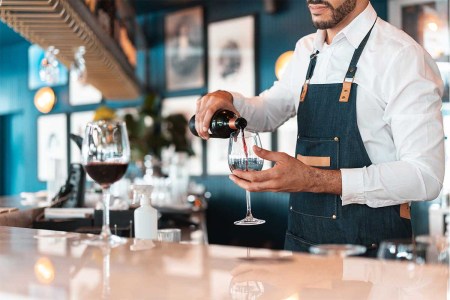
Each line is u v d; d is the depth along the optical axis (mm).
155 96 7875
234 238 7535
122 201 3102
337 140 2008
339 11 1973
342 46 2062
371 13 2041
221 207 7668
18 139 10000
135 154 7684
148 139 7723
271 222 7258
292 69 2340
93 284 1013
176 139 7781
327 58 2100
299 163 1741
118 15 5422
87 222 2625
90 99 9086
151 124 7895
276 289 964
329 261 1201
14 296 946
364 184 1781
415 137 1817
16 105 9969
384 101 1945
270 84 7301
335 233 1976
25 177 9891
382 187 1780
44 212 2834
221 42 7727
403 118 1847
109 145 1558
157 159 7742
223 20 7707
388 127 1962
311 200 2043
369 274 1062
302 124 2139
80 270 1130
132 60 6645
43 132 9633
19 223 2613
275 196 7234
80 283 1021
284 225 7156
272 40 7281
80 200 3174
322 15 2002
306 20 7020
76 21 3752
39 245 1435
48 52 4555
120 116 8156
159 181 5203
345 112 1999
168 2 7934
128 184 4578
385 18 6402
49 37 4168
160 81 8328
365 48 1999
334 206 1969
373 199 1818
